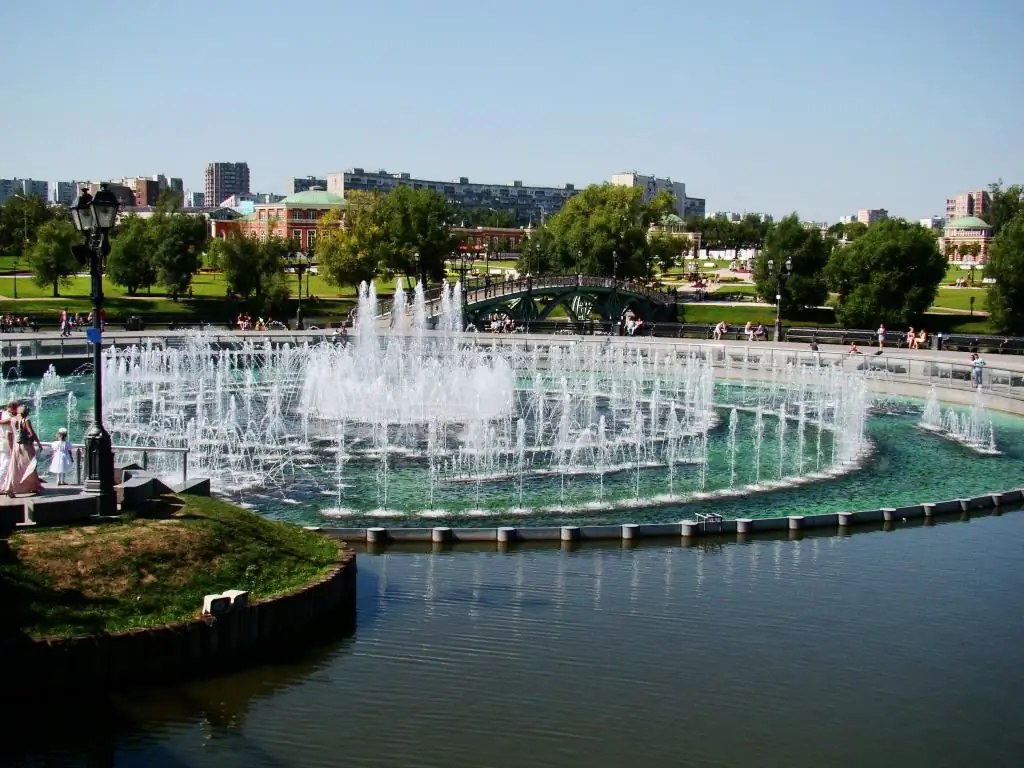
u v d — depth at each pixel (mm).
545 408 54594
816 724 18594
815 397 60719
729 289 140250
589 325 90562
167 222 108688
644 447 43938
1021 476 39688
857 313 98125
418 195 115625
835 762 17312
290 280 134875
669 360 72438
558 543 29125
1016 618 23906
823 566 27469
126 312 95562
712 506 33719
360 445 42688
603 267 119062
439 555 27891
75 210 22797
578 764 17031
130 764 16828
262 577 21859
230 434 44812
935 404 54469
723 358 72000
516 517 31781
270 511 31984
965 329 97375
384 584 25438
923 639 22578
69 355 66125
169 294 108625
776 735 18156
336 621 22609
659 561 27719
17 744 17344
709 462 41031
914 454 43969
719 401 59656
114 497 22719
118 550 20906
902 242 97375
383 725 18172
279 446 42250
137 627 19312
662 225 162500
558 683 19953
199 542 22000
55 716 18172
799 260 107062
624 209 125000
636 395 54375
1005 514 33188
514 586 25422
